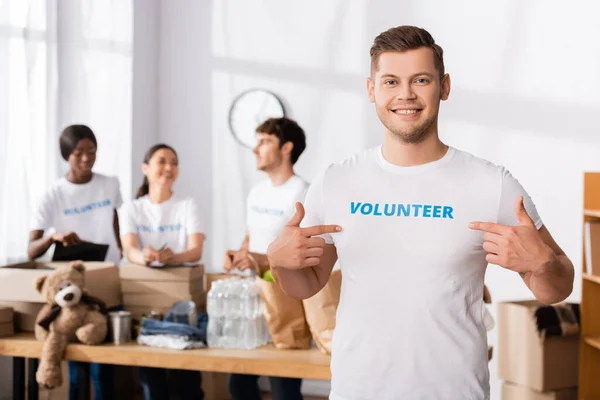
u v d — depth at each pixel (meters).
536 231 1.72
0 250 4.04
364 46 5.37
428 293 1.81
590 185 3.84
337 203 1.91
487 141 5.12
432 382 1.80
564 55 4.95
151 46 5.64
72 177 4.19
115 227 4.34
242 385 3.51
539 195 5.04
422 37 1.82
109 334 3.42
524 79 5.04
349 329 1.87
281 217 3.67
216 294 3.33
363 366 1.84
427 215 1.84
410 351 1.81
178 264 3.65
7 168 4.07
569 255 4.99
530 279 1.82
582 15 4.91
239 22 5.60
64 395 4.09
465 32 5.14
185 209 3.87
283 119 3.68
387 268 1.84
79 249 3.96
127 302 3.59
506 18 5.06
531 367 3.94
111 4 5.05
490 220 1.84
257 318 3.33
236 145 5.63
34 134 4.27
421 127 1.83
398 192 1.87
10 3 4.07
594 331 3.85
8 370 4.27
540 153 5.03
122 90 5.21
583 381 3.84
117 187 4.34
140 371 3.54
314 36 5.46
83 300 3.40
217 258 5.67
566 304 3.99
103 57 5.00
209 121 5.68
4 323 3.47
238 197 5.64
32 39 4.24
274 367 3.05
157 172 3.83
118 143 5.18
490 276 5.11
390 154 1.91
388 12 5.30
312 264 1.84
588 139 4.93
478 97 5.13
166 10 5.73
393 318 1.82
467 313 1.83
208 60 5.66
